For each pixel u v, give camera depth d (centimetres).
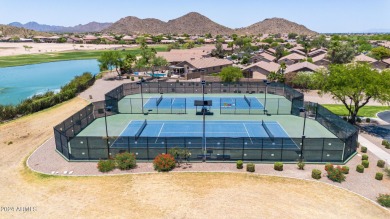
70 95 5625
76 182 2369
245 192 2217
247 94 5856
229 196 2159
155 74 8244
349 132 3034
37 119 4278
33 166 2667
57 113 4616
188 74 7694
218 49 12306
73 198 2136
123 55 13175
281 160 2736
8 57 13100
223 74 6569
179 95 5797
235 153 2730
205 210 1986
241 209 1998
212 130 3691
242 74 6744
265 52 12694
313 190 2255
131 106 4522
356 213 1972
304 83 6197
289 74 6444
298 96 4688
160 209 1997
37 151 3019
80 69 10481
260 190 2250
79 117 3644
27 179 2436
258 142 3017
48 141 3316
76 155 2777
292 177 2455
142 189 2253
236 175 2486
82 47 18875
